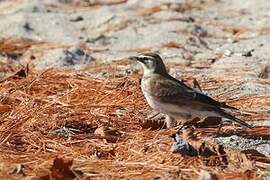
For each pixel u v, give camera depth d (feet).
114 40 63.31
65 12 72.69
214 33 64.44
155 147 37.76
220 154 36.17
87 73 52.70
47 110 42.68
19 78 49.57
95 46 61.87
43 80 48.52
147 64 40.32
